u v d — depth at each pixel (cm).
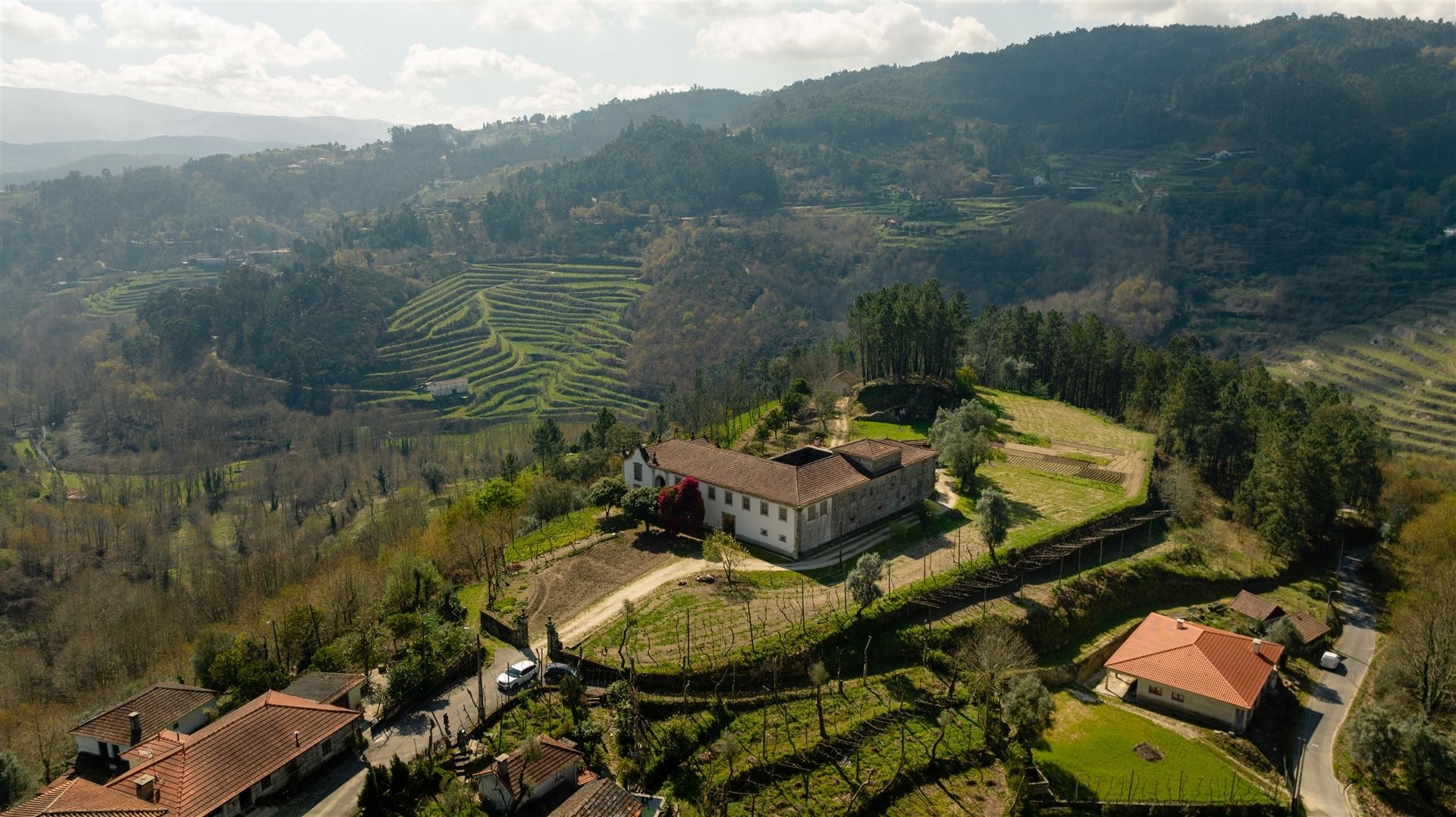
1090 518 10656
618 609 8131
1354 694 8575
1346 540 12325
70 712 8144
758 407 16362
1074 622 8869
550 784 5681
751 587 8500
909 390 15425
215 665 7125
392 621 7612
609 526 10288
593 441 15688
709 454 10350
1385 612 10338
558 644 7281
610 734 6375
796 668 7319
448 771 5897
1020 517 10675
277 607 8894
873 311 16050
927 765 6512
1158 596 9856
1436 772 6931
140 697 6550
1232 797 6700
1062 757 7038
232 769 5553
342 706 6550
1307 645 9144
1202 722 7731
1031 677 7231
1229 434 13275
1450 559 10169
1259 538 11294
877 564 7994
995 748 6850
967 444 11512
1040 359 17725
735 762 6194
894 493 10544
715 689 6875
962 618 8325
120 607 11900
